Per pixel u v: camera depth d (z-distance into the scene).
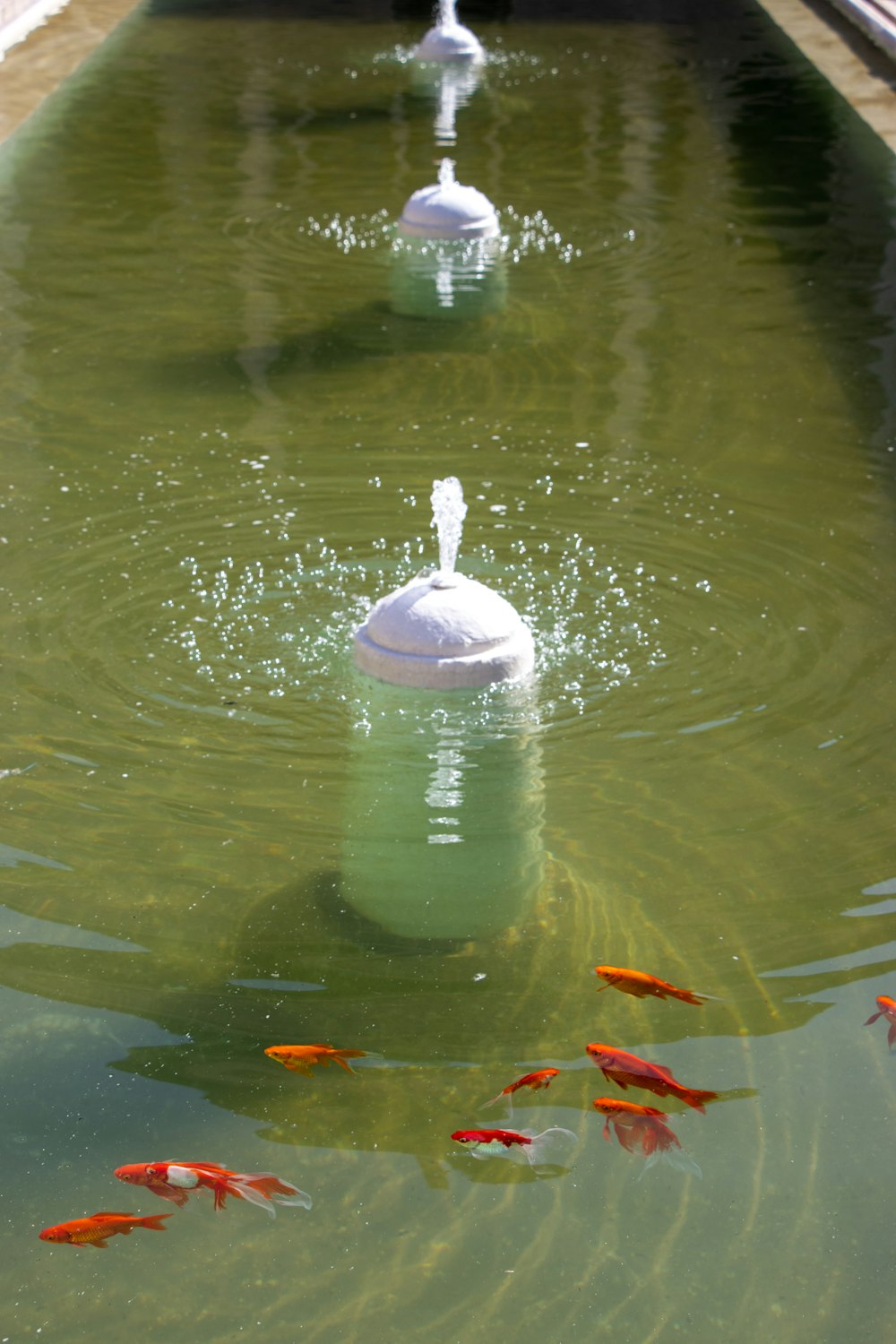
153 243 11.34
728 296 10.27
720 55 17.94
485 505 7.07
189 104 15.54
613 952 4.22
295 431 7.99
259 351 9.22
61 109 15.21
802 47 18.28
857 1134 3.58
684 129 14.75
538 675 5.63
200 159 13.61
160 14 19.91
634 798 4.93
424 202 11.48
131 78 16.53
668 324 9.70
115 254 11.08
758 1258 3.26
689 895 4.46
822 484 7.34
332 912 4.39
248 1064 3.82
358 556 6.54
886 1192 3.42
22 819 4.79
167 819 4.81
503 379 8.78
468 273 10.73
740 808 4.87
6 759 5.09
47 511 6.98
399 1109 3.67
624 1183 3.46
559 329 9.62
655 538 6.74
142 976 4.14
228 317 9.83
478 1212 3.38
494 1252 3.28
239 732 5.27
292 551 6.59
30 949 4.23
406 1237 3.31
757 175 13.20
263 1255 3.27
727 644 5.85
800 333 9.54
